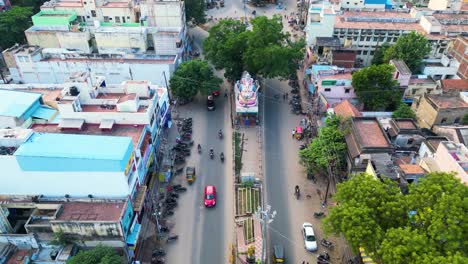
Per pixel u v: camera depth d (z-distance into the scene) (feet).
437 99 208.13
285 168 200.34
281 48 245.04
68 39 267.18
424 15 290.76
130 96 180.24
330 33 274.98
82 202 147.64
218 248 157.28
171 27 277.03
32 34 265.54
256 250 150.10
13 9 307.58
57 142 149.18
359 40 281.13
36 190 149.48
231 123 237.04
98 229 136.15
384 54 262.67
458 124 201.77
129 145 148.97
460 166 144.25
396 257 107.34
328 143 188.96
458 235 108.68
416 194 122.83
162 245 158.30
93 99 183.62
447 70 248.73
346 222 122.62
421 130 196.24
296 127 231.71
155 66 247.29
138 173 162.71
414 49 247.70
